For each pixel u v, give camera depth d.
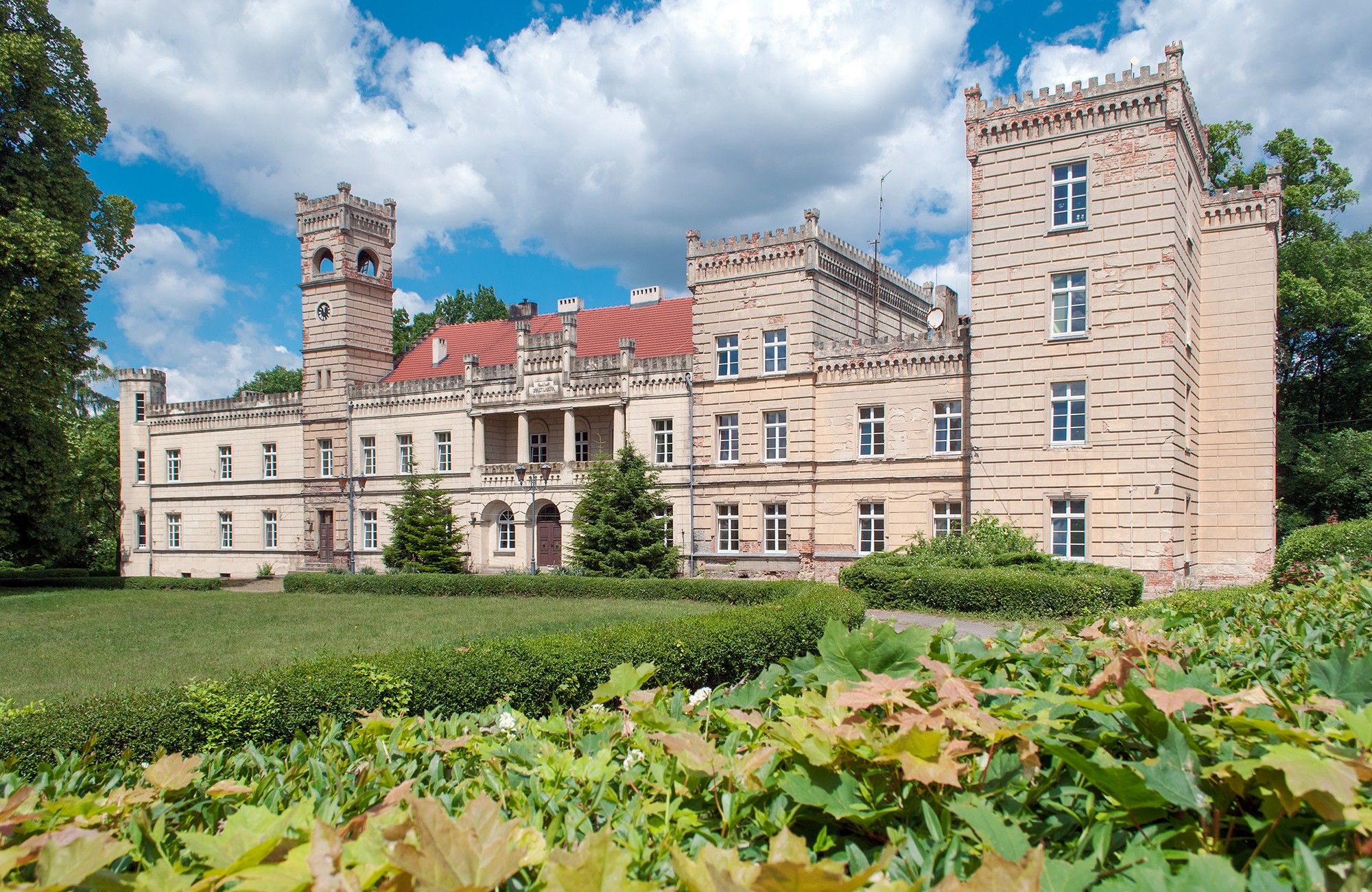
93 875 3.38
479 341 64.75
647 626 17.80
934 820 3.57
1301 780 2.95
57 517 47.03
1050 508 38.16
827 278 48.12
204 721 11.78
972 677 5.44
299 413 65.75
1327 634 7.11
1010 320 39.03
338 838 3.28
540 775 4.81
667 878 3.60
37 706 11.72
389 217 66.19
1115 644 5.89
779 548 47.62
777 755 4.34
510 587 42.84
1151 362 36.16
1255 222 40.31
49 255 36.97
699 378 49.50
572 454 53.50
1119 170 36.81
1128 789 3.44
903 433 44.53
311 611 35.16
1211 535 40.66
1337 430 54.44
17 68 39.19
